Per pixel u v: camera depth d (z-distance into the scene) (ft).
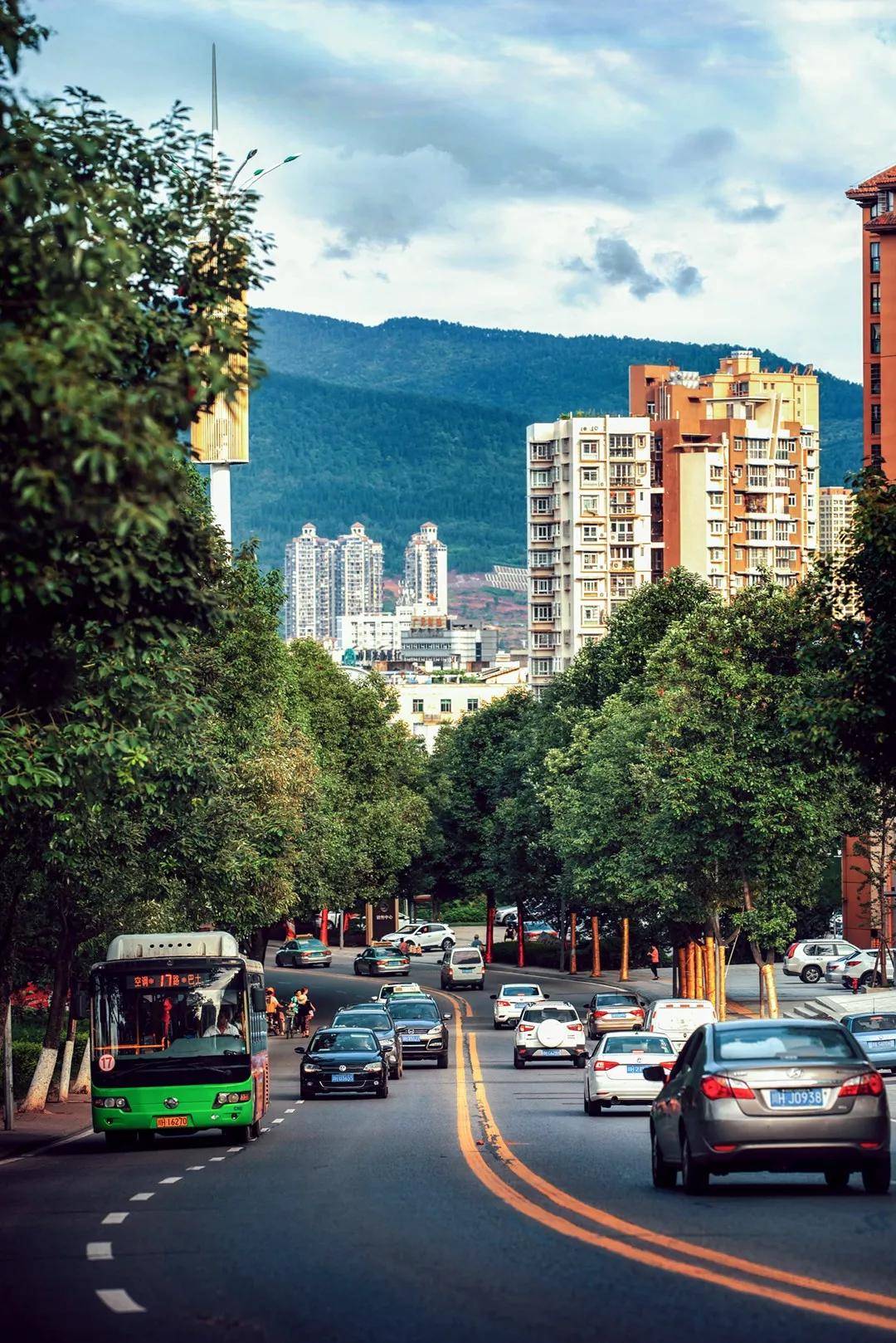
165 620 90.99
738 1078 87.61
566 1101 188.03
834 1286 58.80
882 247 478.18
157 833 175.52
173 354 80.74
